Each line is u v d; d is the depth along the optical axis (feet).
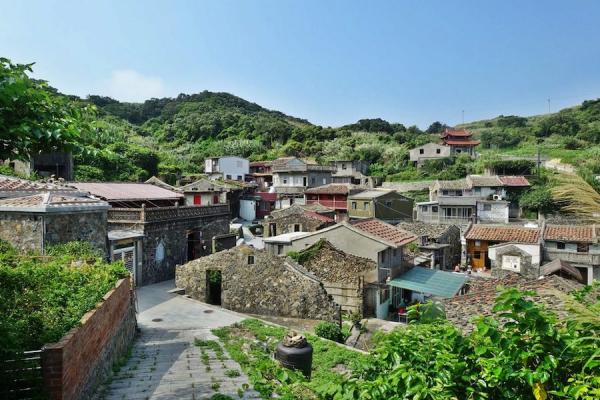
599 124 217.15
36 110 19.97
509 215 148.46
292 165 210.79
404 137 299.58
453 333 14.48
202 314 56.18
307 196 172.35
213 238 83.71
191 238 86.74
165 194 96.27
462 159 221.05
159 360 34.53
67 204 52.34
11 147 20.06
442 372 13.35
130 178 175.52
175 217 78.95
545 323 12.37
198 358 35.47
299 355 33.91
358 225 74.79
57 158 114.52
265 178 227.20
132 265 67.41
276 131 320.29
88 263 39.70
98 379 25.38
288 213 124.06
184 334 46.62
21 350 17.74
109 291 31.17
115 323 31.68
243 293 62.18
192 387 25.81
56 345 18.13
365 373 15.39
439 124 416.05
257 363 32.19
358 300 66.64
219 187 159.94
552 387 12.01
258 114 407.64
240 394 23.67
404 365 13.79
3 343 17.65
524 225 120.67
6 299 25.62
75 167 156.46
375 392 13.02
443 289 67.26
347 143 293.64
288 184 192.13
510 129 282.77
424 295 77.00
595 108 249.14
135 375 28.94
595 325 12.05
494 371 12.23
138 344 41.34
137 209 70.69
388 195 151.23
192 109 380.58
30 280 30.35
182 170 229.04
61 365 17.78
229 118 347.15
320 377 37.45
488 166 186.91
